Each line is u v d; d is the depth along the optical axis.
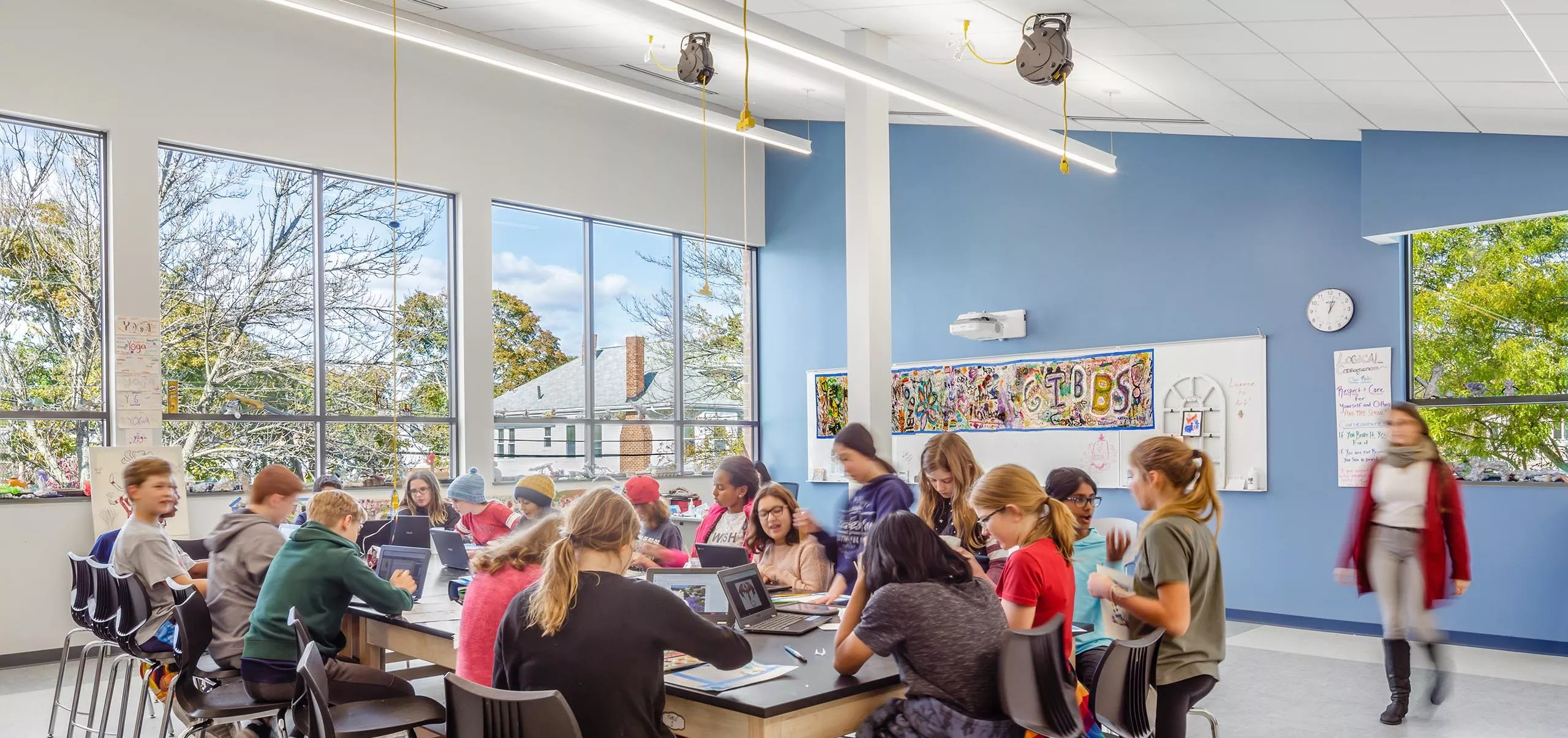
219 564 3.93
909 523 2.61
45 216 6.63
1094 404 8.26
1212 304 7.71
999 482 2.90
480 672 2.98
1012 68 6.70
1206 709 5.04
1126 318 8.16
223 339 7.28
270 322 7.49
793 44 5.17
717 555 3.89
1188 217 7.87
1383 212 6.59
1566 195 5.85
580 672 2.37
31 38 6.38
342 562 3.53
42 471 6.58
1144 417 7.97
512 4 7.37
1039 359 8.59
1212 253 7.73
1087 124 7.99
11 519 6.32
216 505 7.13
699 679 2.64
